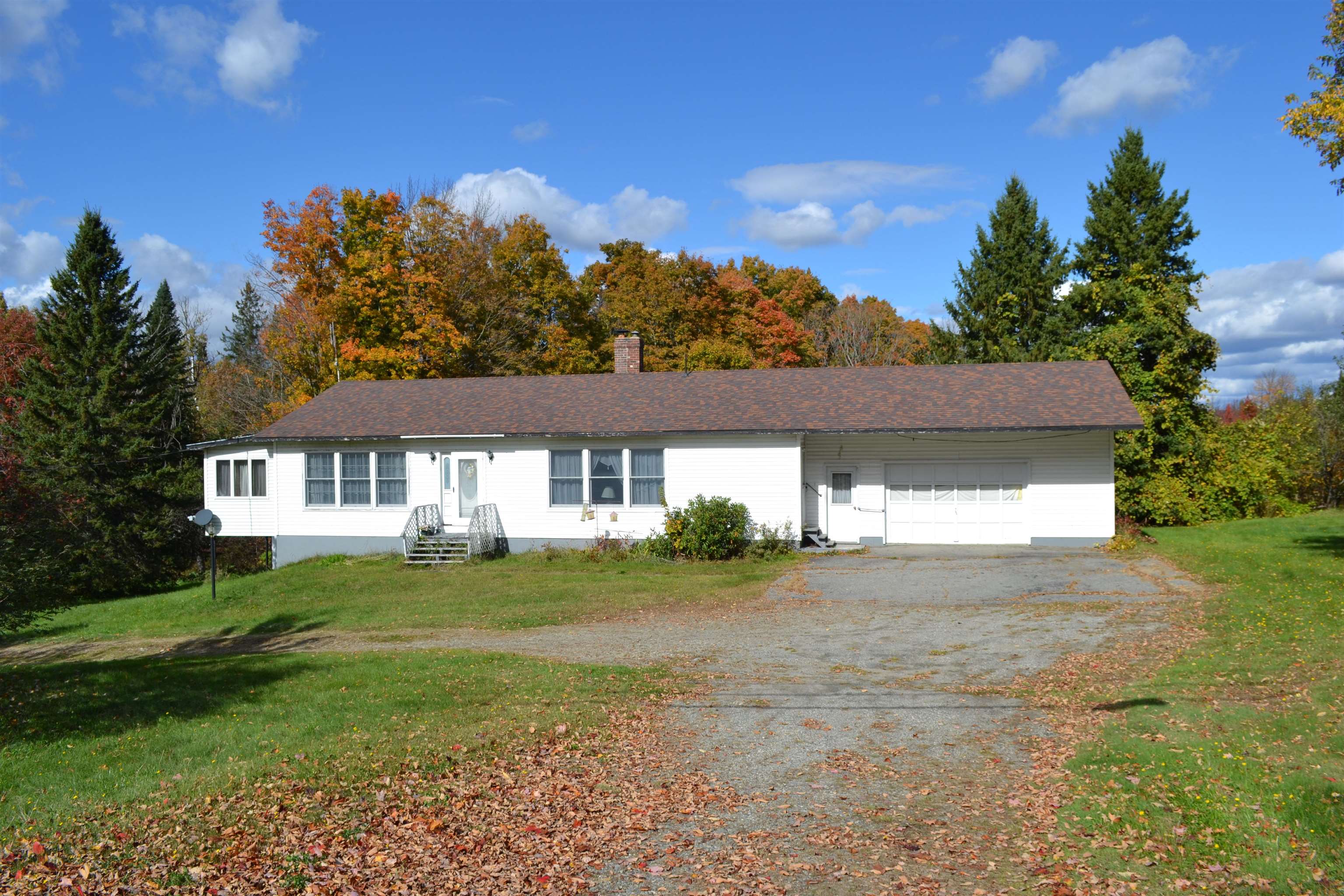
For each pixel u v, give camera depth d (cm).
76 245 3566
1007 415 2541
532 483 2755
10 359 3856
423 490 2834
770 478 2603
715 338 4919
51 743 962
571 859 684
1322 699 981
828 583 2098
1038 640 1459
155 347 3784
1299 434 4044
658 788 834
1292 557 2147
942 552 2530
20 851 661
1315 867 603
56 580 1573
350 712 1074
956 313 4531
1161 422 3312
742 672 1304
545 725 1013
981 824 737
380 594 2228
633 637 1614
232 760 882
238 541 3781
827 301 6219
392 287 4206
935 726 1012
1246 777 766
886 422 2566
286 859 666
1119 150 4012
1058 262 4269
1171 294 3406
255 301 7269
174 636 1973
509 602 2023
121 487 3359
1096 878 624
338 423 2933
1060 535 2617
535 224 4872
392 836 718
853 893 623
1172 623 1516
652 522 2675
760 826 745
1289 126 1841
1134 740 893
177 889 616
